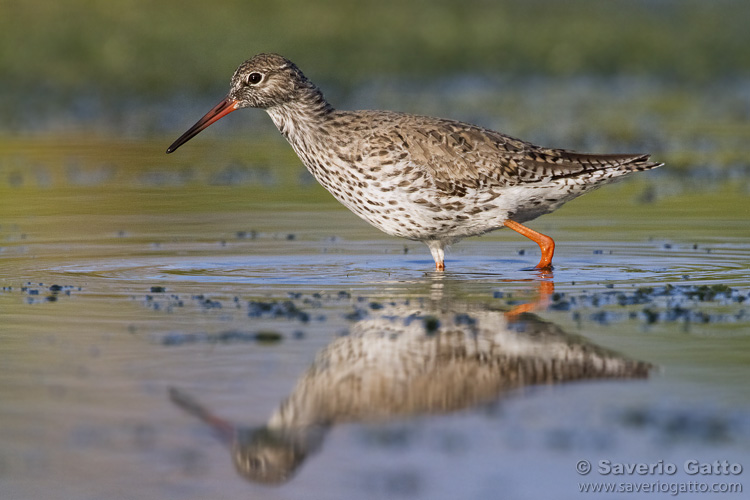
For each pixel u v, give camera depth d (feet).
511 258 53.16
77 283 46.98
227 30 129.08
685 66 134.72
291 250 54.95
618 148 86.38
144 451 28.60
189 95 115.55
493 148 49.14
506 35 139.44
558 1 156.46
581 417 30.27
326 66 125.59
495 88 123.44
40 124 101.86
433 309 42.11
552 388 32.60
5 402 31.55
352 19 137.80
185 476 27.37
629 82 129.90
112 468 27.61
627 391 32.12
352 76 124.98
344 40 131.23
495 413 30.76
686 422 29.68
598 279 47.75
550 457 27.96
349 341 37.42
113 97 115.55
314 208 67.87
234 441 29.12
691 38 143.02
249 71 52.08
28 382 33.27
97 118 105.81
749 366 34.32
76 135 96.07
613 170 49.83
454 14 144.56
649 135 93.30
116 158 86.43
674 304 42.78
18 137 94.84
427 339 37.63
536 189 49.65
